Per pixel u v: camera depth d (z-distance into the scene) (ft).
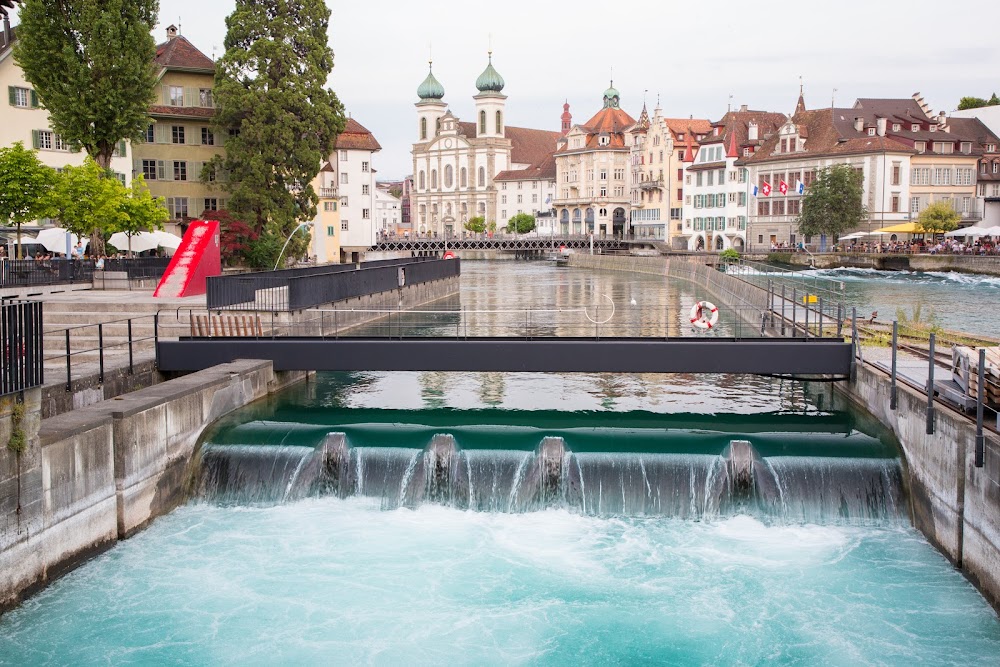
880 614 58.18
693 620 57.98
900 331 115.34
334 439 79.00
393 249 491.31
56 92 184.24
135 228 177.27
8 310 57.52
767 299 144.66
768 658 53.98
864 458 75.00
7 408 57.62
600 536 69.82
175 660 54.08
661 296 231.09
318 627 57.47
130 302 122.52
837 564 64.75
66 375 81.87
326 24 244.83
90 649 55.26
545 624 57.62
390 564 65.57
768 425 88.69
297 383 112.78
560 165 590.14
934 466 66.74
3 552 57.77
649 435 83.30
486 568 64.90
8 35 215.92
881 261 309.63
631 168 531.50
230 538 70.33
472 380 116.47
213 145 244.42
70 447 63.87
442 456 76.38
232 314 112.37
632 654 54.49
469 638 56.13
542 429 86.94
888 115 374.84
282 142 230.07
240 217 229.86
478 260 550.36
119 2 186.09
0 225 194.39
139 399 74.54
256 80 231.71
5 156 159.94
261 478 77.71
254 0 237.04
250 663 53.72
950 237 327.88
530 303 210.79
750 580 62.75
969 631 56.24
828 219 339.77
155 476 74.08
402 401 102.73
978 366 61.36
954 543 63.26
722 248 430.20
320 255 345.10
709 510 72.74
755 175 403.95
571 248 506.48
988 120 398.62
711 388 109.91
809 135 385.29
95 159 192.65
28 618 58.39
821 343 90.07
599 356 89.25
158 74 235.61
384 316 168.76
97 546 67.15
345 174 399.65
